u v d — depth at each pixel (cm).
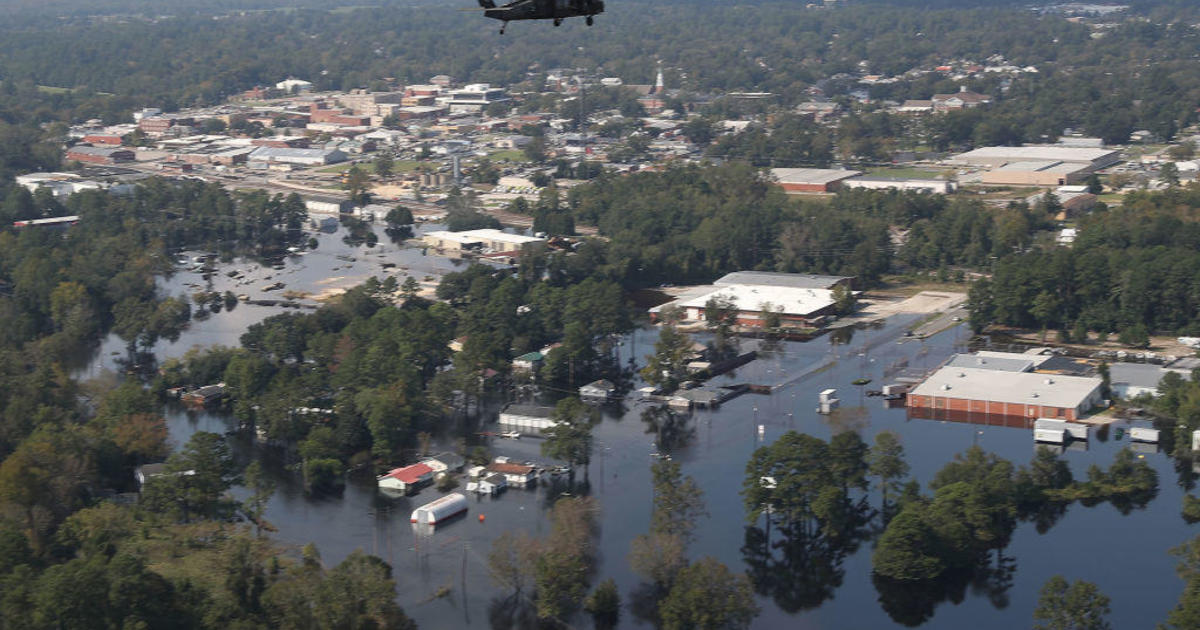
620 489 18550
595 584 15600
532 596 15425
